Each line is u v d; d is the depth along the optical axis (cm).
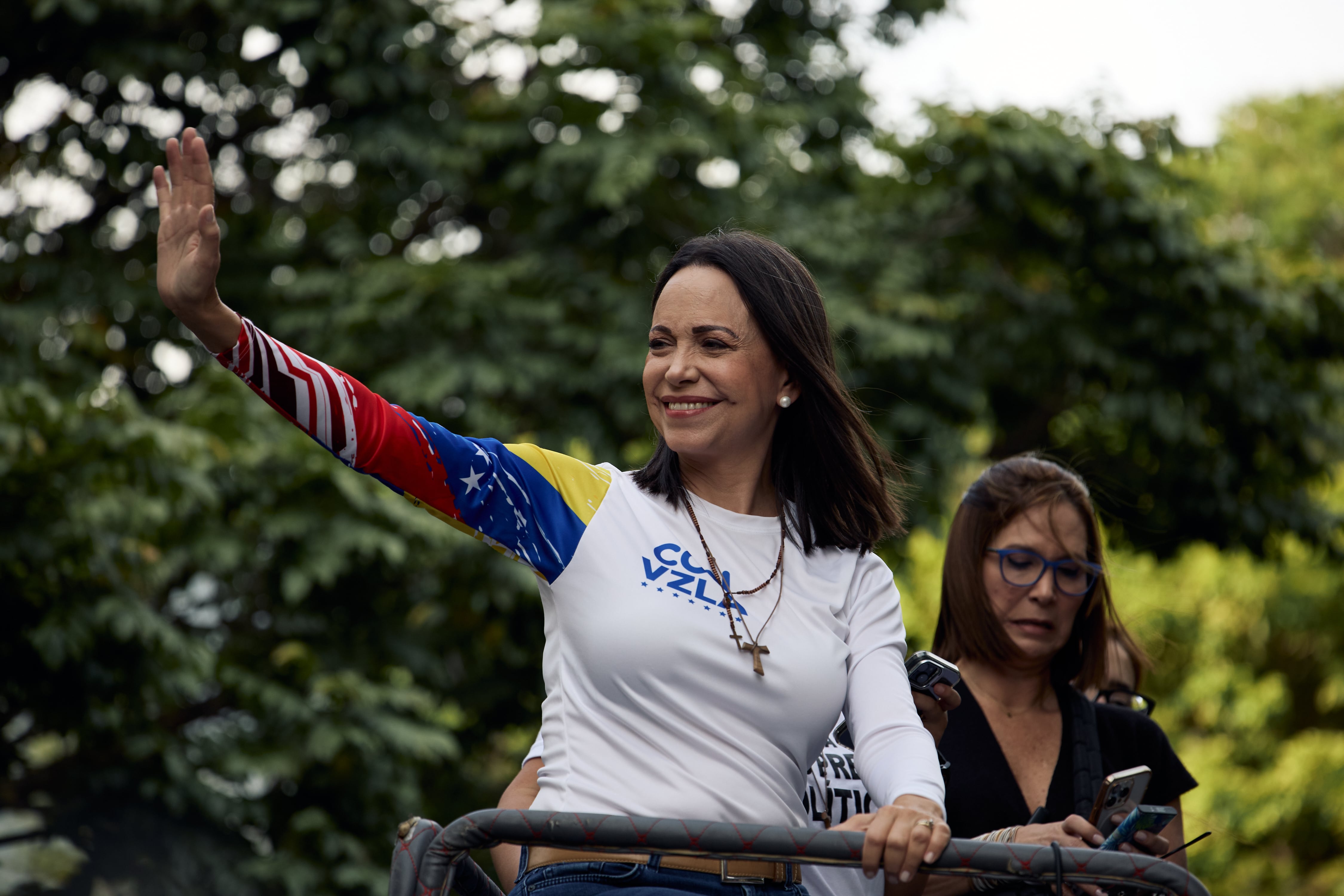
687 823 282
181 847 1184
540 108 1557
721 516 342
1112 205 1575
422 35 1602
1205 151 1672
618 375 1448
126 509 1097
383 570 1341
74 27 1444
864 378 1493
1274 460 1762
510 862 426
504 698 1478
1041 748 481
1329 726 3039
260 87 1523
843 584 348
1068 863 284
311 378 302
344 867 1200
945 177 1584
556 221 1563
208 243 294
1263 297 1614
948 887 424
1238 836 932
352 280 1493
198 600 1430
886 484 371
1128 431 1703
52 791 1192
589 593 323
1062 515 489
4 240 1520
